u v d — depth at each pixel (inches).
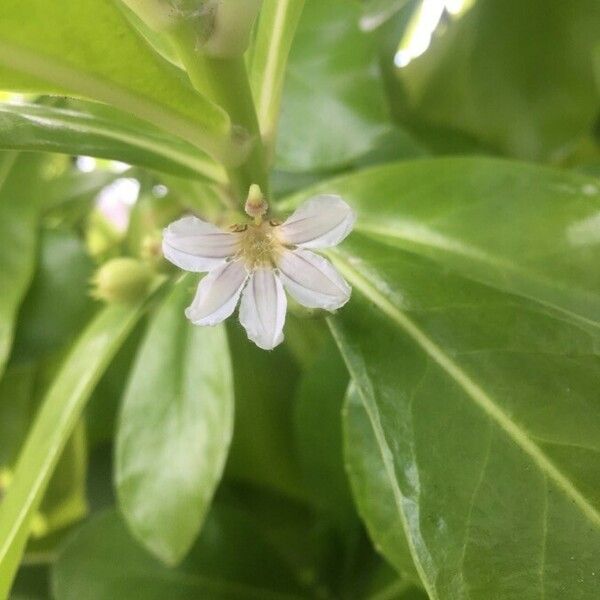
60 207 6.0
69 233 5.5
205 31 2.9
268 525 5.2
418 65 5.6
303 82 4.7
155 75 2.8
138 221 5.5
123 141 3.4
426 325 3.1
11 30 2.5
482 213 3.6
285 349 5.3
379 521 3.5
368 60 4.7
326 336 5.0
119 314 4.2
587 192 3.4
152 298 4.3
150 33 3.4
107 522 4.9
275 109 3.4
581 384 2.8
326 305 3.0
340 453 4.6
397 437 2.8
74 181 5.9
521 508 2.6
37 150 3.2
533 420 2.8
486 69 5.3
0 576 3.3
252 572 4.8
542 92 5.2
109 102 2.9
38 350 5.3
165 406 4.4
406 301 3.2
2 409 5.6
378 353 3.0
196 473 4.2
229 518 5.0
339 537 4.9
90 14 2.6
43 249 5.4
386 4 4.1
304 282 3.0
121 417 4.5
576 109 5.2
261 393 5.2
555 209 3.5
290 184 5.2
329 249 3.5
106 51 2.7
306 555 5.0
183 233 3.0
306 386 4.6
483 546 2.5
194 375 4.4
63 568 4.7
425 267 3.3
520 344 3.0
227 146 3.2
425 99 5.5
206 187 4.5
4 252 5.2
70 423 3.8
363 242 3.5
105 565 4.7
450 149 5.2
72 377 4.1
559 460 2.7
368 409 2.9
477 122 5.3
